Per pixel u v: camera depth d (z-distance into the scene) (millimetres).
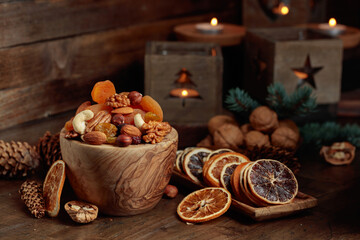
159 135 1054
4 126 1306
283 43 1408
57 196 1066
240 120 1476
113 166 1033
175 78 1379
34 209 1077
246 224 1075
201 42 1503
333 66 1438
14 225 1066
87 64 1438
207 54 1454
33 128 1342
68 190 1158
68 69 1400
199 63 1371
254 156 1201
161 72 1371
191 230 1059
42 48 1346
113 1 1466
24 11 1303
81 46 1419
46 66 1358
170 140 1062
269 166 1096
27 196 1096
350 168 1271
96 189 1055
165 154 1056
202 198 1095
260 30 1541
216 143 1273
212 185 1114
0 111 1296
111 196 1056
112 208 1069
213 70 1374
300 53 1420
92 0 1422
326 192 1178
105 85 1089
